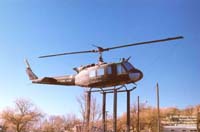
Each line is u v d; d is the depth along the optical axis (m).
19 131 100.31
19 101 101.88
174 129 72.12
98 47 26.62
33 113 102.38
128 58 26.86
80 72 29.03
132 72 26.05
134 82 26.95
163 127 72.69
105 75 26.41
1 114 99.25
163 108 108.75
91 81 27.42
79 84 29.05
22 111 101.75
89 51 27.36
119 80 26.23
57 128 105.00
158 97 48.44
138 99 57.97
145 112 89.88
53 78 31.41
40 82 32.16
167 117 87.88
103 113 31.22
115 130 28.39
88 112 31.27
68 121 94.94
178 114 96.50
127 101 27.66
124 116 87.00
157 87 48.31
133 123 84.75
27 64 34.16
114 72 26.11
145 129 84.06
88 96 30.61
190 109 101.31
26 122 100.81
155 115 86.25
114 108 28.39
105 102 30.81
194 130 72.00
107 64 26.73
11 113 100.06
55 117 110.19
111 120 59.53
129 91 27.70
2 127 97.44
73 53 27.64
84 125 38.56
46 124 110.75
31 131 108.62
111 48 26.23
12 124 101.50
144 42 24.25
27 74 33.91
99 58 27.56
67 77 30.59
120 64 26.23
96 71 27.05
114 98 28.39
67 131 89.31
